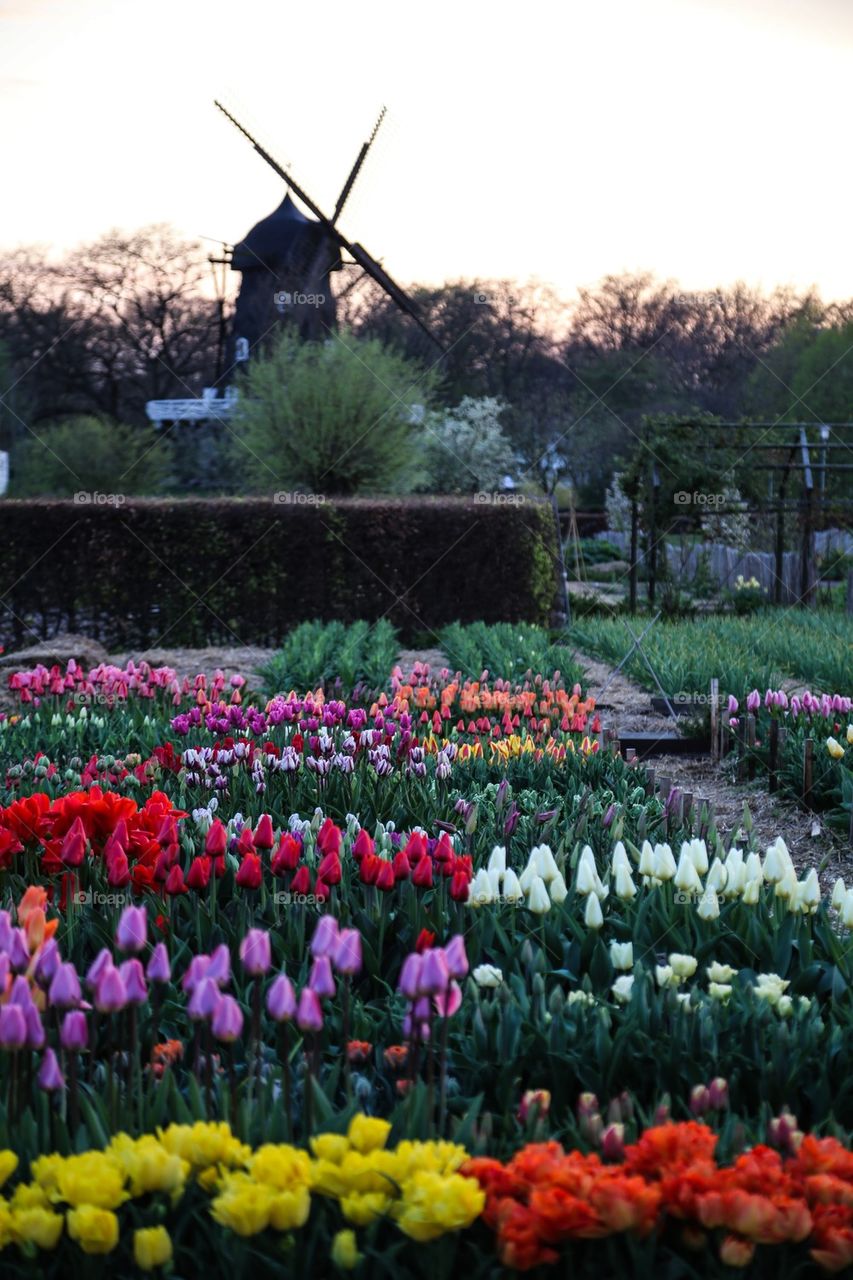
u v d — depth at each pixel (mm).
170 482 38031
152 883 4523
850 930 4492
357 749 7133
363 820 6238
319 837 4594
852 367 48375
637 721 11773
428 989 3053
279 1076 3490
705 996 3922
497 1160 2936
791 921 4430
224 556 18078
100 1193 2570
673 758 10500
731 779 9539
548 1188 2611
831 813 8180
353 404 23406
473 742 8625
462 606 18797
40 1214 2576
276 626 18281
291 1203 2568
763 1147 2760
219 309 46094
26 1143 2914
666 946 4465
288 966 4223
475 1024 3648
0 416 44938
